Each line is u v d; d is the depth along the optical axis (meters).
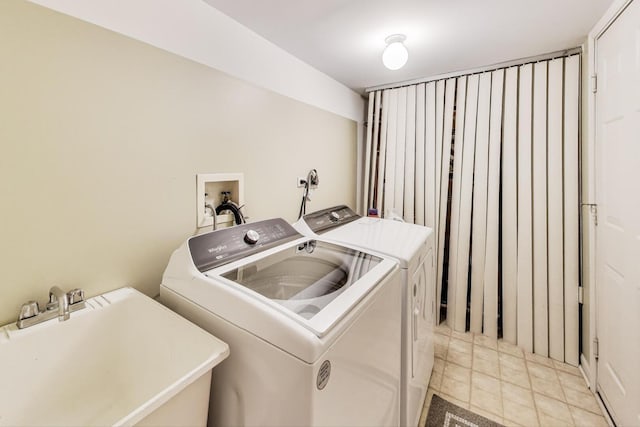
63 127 0.94
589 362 1.85
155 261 1.22
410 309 1.31
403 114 2.67
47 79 0.90
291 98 1.98
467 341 2.35
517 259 2.22
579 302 2.02
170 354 0.85
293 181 2.04
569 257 2.03
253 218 1.70
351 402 0.85
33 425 0.81
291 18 1.52
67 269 0.97
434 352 2.20
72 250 0.98
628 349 1.40
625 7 1.37
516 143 2.20
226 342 0.85
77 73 0.96
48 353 0.85
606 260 1.62
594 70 1.71
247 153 1.64
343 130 2.69
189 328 0.86
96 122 1.02
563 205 2.04
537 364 2.06
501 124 2.25
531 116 2.13
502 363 2.07
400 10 1.47
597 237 1.73
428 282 1.71
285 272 1.12
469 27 1.65
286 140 1.95
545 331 2.14
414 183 2.67
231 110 1.52
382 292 1.05
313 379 0.68
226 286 0.89
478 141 2.32
